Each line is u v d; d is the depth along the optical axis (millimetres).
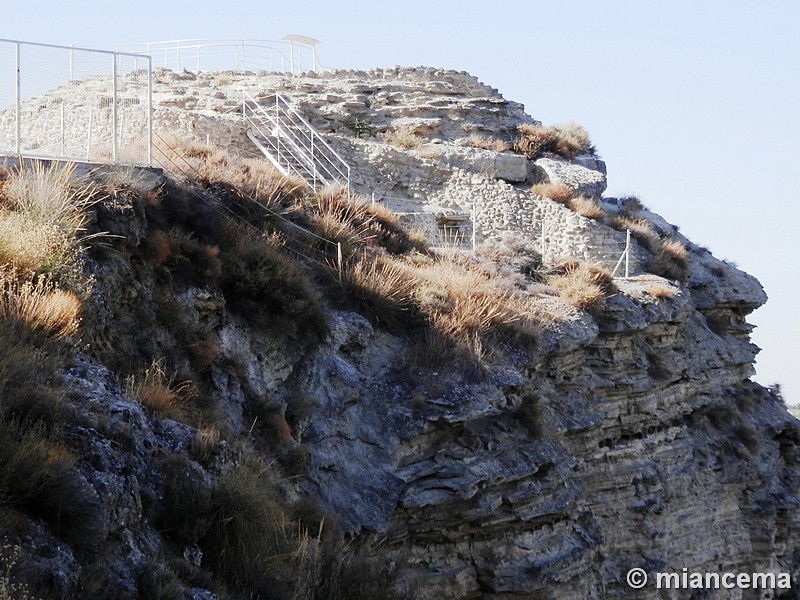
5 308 14375
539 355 24375
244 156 32844
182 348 18219
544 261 29969
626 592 26703
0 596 9453
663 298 30578
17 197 17000
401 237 27938
